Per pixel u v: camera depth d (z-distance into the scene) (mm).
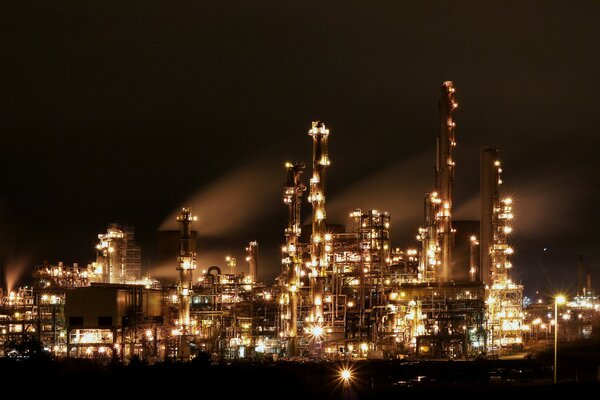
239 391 104625
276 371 120812
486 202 179250
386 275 165875
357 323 159750
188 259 156750
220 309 168125
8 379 109375
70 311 151375
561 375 116875
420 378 116375
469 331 157500
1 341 167500
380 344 155125
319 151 158125
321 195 157750
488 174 179625
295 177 160750
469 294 160250
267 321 167250
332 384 110188
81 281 176875
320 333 153875
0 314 173750
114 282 177500
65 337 161750
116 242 179875
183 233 157125
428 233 181250
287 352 155875
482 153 180750
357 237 163625
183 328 154625
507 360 138125
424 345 153125
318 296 156125
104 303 150750
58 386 106188
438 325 156000
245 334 164875
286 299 160125
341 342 156250
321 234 157250
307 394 102750
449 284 160375
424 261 180875
